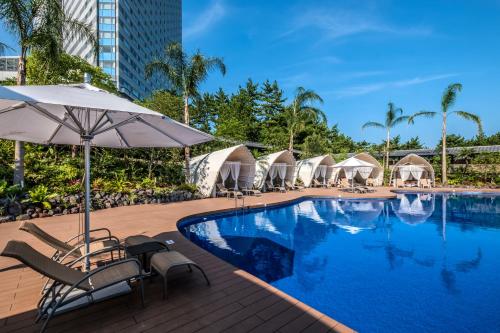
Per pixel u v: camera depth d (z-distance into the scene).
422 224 10.66
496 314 4.17
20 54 10.29
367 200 17.05
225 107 37.28
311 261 6.47
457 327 3.85
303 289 4.97
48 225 7.91
